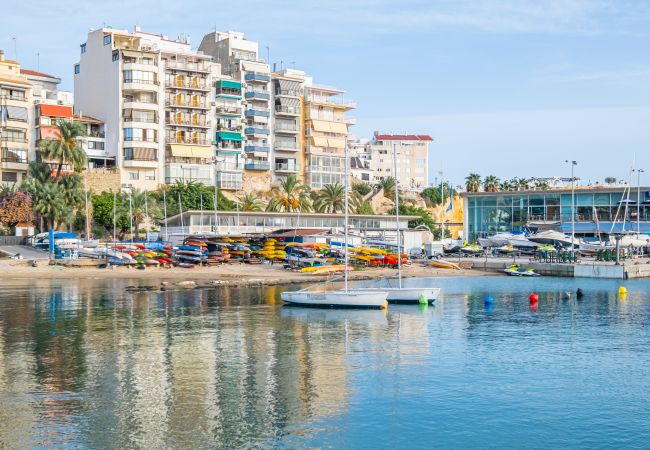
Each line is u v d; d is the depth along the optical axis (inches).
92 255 4050.2
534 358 1590.8
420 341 1786.4
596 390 1326.3
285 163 6530.5
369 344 1738.4
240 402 1221.1
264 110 6373.0
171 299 2573.8
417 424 1125.7
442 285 3378.4
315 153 6702.8
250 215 4867.1
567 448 1037.2
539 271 4106.8
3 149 4899.1
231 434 1064.8
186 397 1245.7
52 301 2480.3
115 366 1466.5
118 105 5428.2
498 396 1280.8
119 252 3986.2
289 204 5689.0
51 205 4537.4
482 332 1931.6
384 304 2402.8
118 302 2469.2
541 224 5378.9
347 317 2182.6
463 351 1664.6
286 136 6599.4
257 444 1027.9
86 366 1464.1
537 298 2615.7
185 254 4097.0
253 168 6220.5
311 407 1200.8
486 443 1053.8
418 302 2539.4
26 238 4505.4
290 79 6604.3
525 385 1355.8
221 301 2529.5
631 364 1535.4
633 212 5211.6
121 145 5423.2
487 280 3693.4
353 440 1054.4
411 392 1299.2
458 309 2416.3
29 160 5049.2
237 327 1961.1
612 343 1777.8
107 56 5536.4
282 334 1862.7
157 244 4158.5
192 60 5900.6
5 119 4913.9
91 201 4923.7
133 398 1235.9
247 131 6220.5
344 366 1492.4
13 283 3134.8
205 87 5846.5
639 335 1895.9
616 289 3196.4
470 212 5856.3
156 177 5570.9
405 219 5570.9
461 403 1235.9
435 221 7544.3
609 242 4857.3
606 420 1156.5
